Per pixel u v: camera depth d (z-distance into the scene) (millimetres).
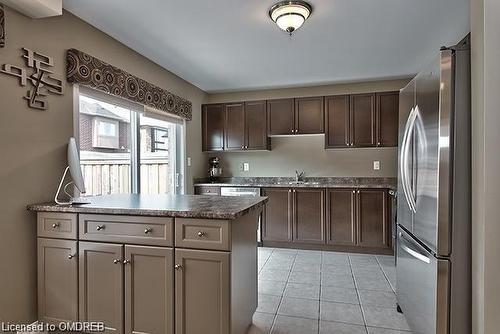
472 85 1588
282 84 4465
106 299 1906
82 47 2506
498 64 1434
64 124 2342
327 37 2850
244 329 1970
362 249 3973
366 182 4453
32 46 2088
